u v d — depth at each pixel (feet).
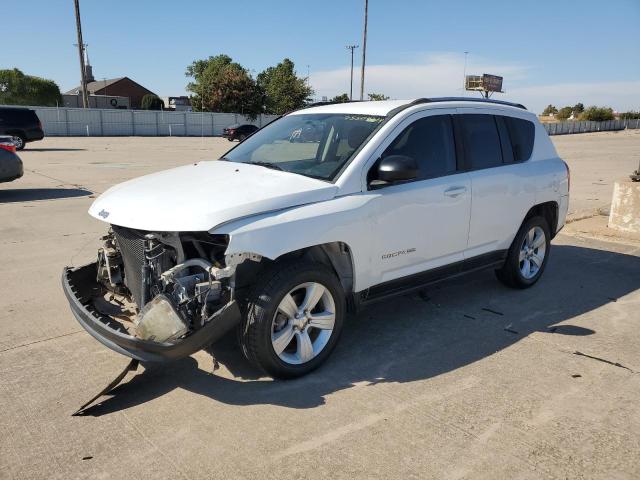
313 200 12.26
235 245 10.82
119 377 11.40
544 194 18.34
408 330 15.35
